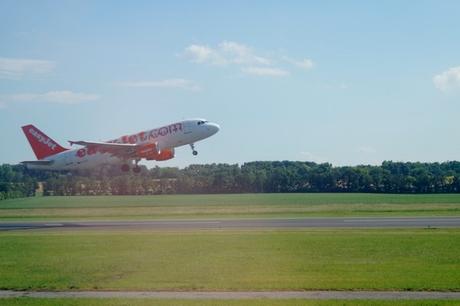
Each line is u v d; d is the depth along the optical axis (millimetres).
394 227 45531
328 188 148250
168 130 77188
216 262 29766
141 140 77688
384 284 22797
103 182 146500
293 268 27391
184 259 31000
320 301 20172
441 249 32781
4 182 155875
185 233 44188
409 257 30109
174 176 162000
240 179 150500
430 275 24688
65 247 37031
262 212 67875
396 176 143000
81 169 86938
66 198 123312
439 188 134000
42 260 31469
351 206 77750
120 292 22531
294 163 186250
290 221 53406
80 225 54688
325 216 58781
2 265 29797
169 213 69500
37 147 88938
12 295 22281
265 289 22453
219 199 111688
